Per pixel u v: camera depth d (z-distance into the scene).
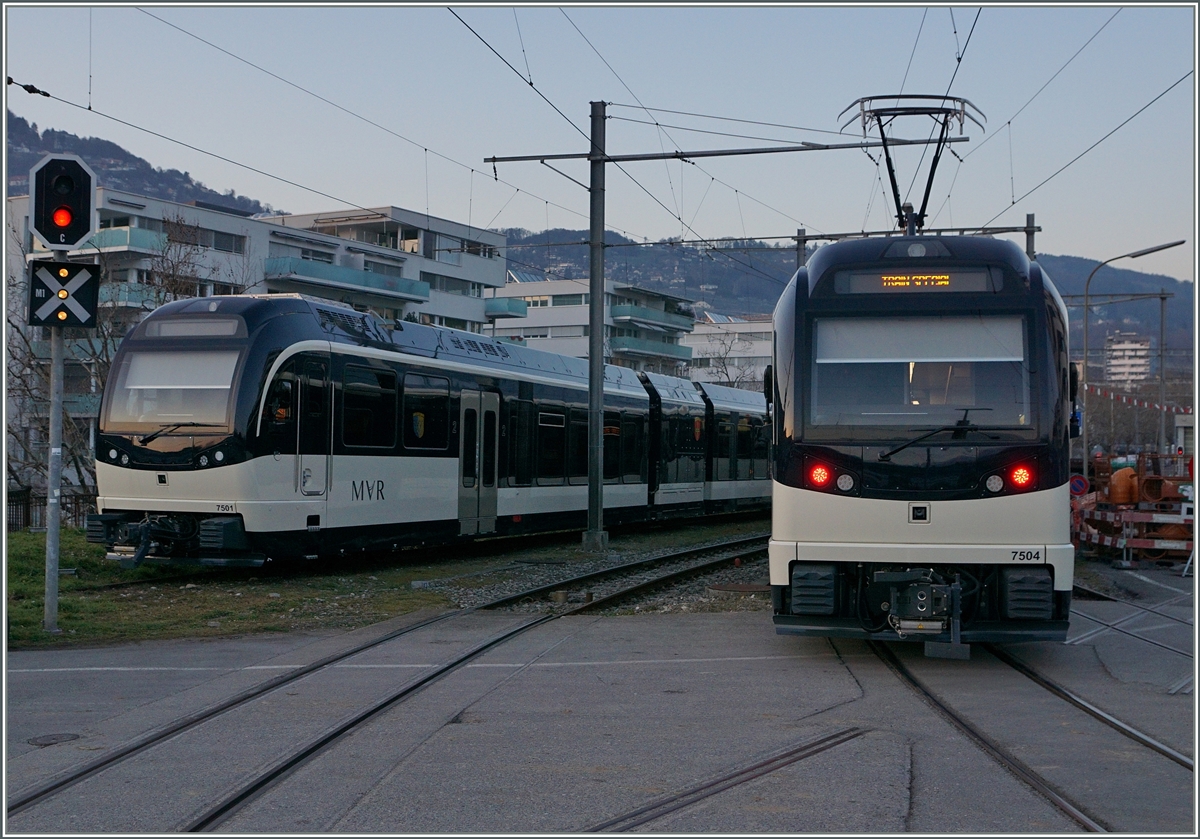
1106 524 20.95
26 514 21.48
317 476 16.02
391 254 69.50
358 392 16.88
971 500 9.39
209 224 56.53
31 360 31.88
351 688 8.78
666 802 5.76
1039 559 9.34
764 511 41.34
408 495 18.08
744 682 9.08
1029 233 24.41
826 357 9.84
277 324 15.69
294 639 11.38
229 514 15.03
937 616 9.33
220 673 9.41
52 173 10.90
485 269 78.81
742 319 126.56
